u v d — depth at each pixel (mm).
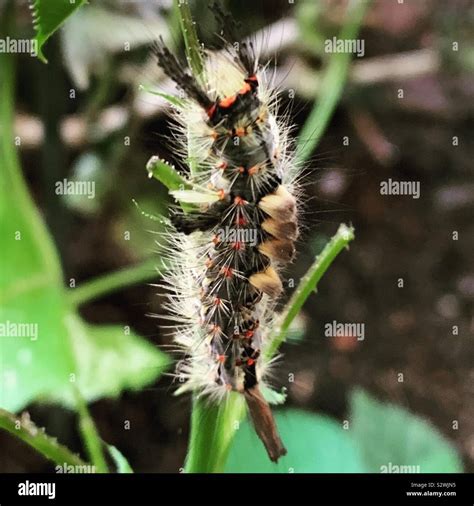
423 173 286
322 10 243
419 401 239
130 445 223
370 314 260
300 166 161
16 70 248
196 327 158
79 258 244
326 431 205
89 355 200
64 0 140
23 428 151
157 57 149
